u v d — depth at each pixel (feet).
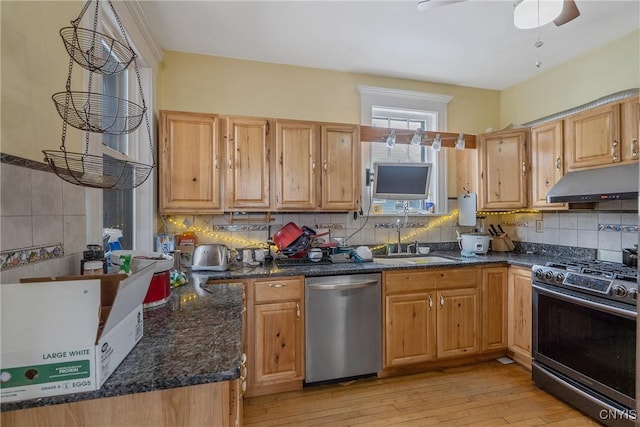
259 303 7.11
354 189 8.82
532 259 8.80
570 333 6.77
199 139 7.77
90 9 4.80
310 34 7.79
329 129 8.63
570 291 6.79
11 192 3.03
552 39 8.02
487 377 8.00
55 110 3.86
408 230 10.33
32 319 2.38
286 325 7.25
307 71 9.54
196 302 4.78
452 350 8.38
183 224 8.48
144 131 7.57
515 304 8.55
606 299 6.09
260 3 6.61
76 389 2.46
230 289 5.60
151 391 2.62
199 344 3.28
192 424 2.77
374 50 8.56
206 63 8.79
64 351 2.43
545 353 7.34
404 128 10.58
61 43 4.02
